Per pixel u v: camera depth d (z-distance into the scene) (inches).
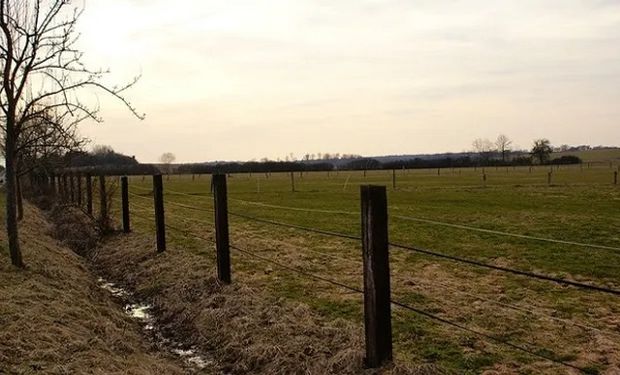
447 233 675.4
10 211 383.6
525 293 375.2
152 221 818.2
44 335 247.4
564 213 881.5
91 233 671.8
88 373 217.5
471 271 451.8
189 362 280.2
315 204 1173.1
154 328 340.2
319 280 422.3
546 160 4375.0
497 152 5487.2
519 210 947.3
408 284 403.9
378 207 223.6
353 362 234.4
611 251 532.4
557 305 345.1
